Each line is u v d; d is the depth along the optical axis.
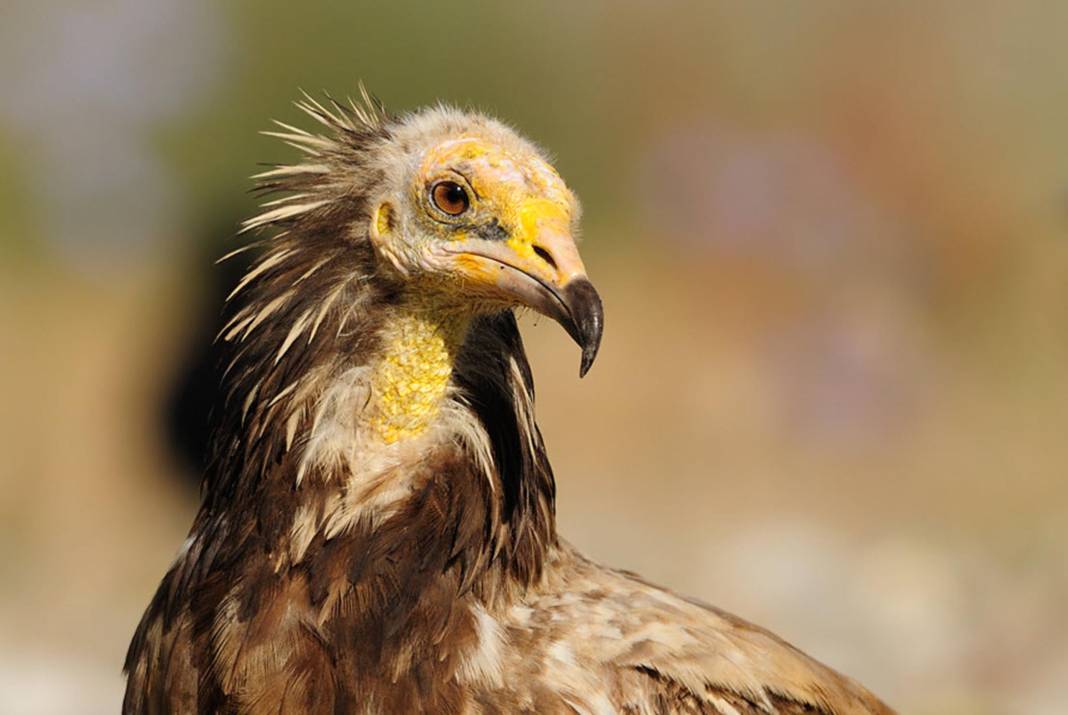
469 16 25.78
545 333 20.73
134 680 6.14
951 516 17.00
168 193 24.84
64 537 16.17
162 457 16.89
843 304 22.38
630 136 25.52
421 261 5.91
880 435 19.69
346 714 5.60
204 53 25.56
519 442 6.06
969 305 22.58
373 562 5.76
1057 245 22.41
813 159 23.89
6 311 22.62
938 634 13.41
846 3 26.84
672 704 6.00
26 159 24.84
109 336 21.61
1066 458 18.70
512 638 5.92
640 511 17.03
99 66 25.28
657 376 20.42
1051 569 14.67
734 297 22.61
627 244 23.97
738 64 26.75
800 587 14.67
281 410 5.91
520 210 5.84
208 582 5.92
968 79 26.66
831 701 6.45
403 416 5.98
